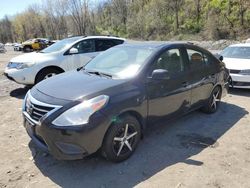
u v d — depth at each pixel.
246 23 35.75
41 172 3.61
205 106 5.74
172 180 3.44
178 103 4.73
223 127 5.20
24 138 4.62
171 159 3.95
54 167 3.72
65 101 3.44
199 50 5.40
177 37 41.19
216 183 3.40
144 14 50.47
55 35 69.00
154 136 4.71
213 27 36.94
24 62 7.56
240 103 6.89
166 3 47.34
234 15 36.97
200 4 42.84
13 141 4.50
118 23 58.19
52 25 69.25
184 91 4.81
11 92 8.00
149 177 3.51
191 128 5.11
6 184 3.35
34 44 34.28
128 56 4.58
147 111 4.11
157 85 4.23
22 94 7.75
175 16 45.31
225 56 8.84
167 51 4.62
